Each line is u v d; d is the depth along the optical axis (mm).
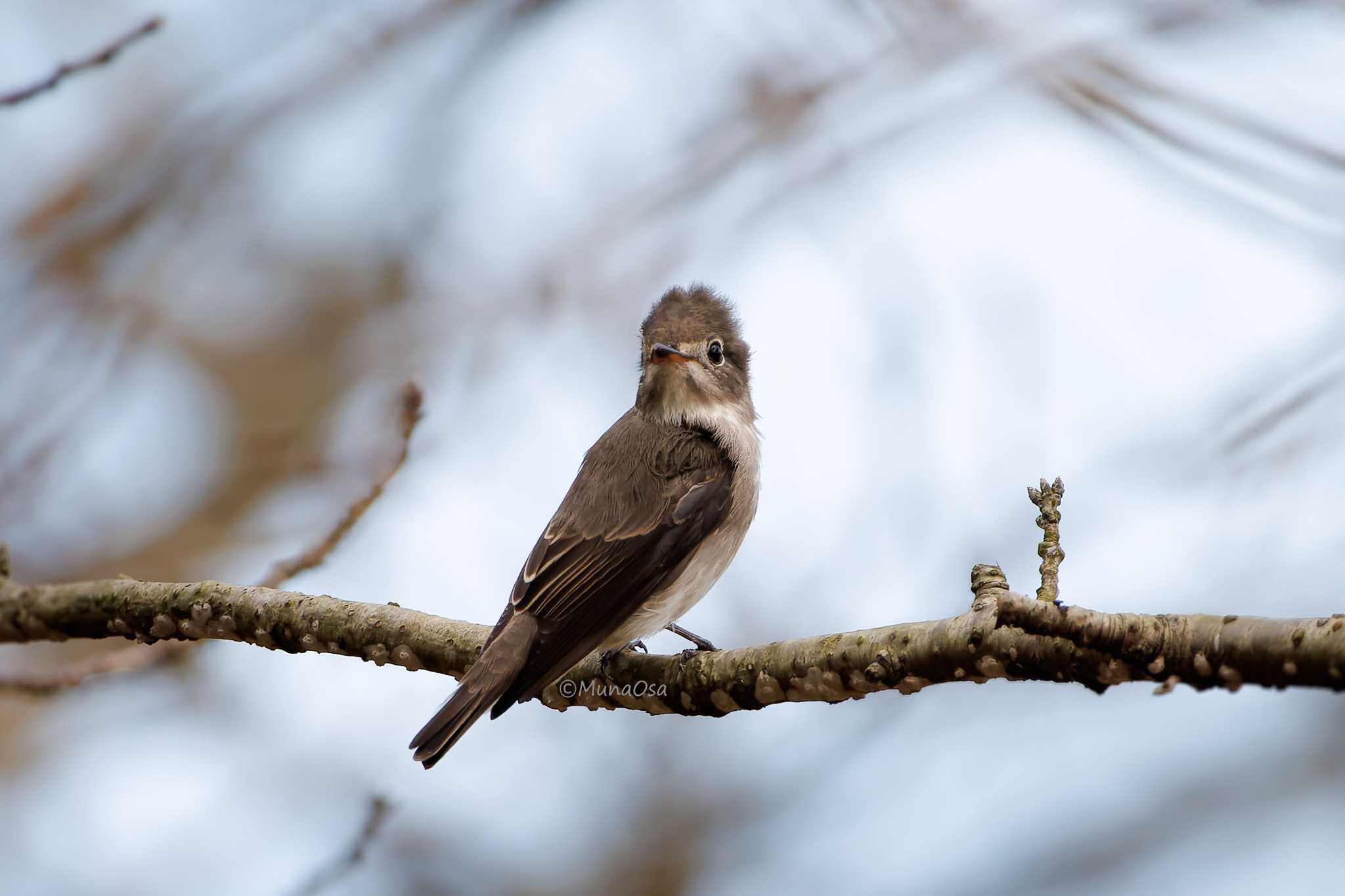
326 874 9359
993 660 6785
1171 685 6172
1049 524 6672
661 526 9984
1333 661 5742
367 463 12430
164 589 9359
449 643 8805
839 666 7484
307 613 9031
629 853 13797
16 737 14938
